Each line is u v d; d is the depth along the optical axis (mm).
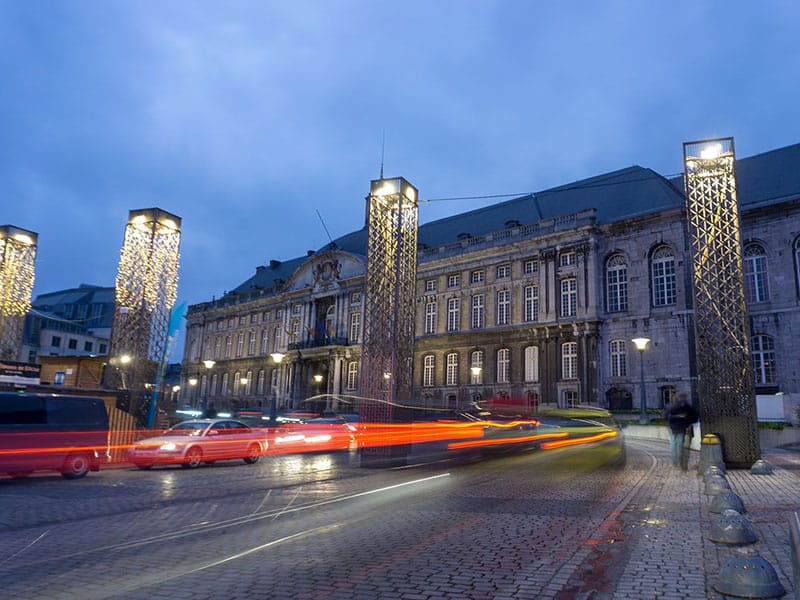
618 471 17203
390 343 20812
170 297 23406
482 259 54281
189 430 20859
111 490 14008
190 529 9156
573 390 46156
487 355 52469
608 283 46469
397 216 22016
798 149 44125
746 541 7719
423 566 6949
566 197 54625
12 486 14906
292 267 84000
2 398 15562
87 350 91438
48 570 6781
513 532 8852
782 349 38562
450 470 18000
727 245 17844
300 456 25906
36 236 31156
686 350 41688
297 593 5930
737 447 17031
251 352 79188
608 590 5969
